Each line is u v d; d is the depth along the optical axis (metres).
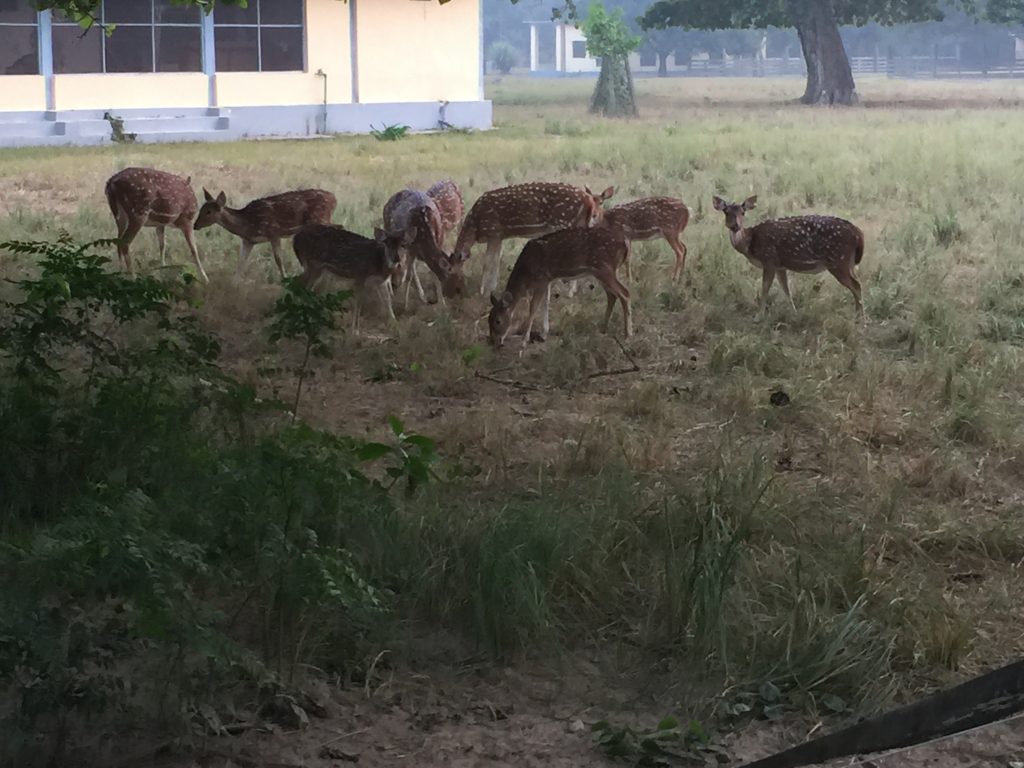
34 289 7.20
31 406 6.39
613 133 30.59
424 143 27.42
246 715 4.49
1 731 4.18
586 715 4.60
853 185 18.62
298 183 19.56
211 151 25.36
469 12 32.31
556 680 4.84
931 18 45.81
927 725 1.88
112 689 4.35
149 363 6.97
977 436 7.65
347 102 31.28
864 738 1.98
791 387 8.38
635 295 11.39
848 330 10.02
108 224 15.07
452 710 4.63
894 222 15.29
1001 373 8.88
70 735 4.28
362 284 10.16
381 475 6.83
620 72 41.19
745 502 6.07
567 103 49.19
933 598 5.21
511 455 7.25
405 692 4.73
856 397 8.27
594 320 10.50
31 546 4.93
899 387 8.65
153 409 6.45
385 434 7.55
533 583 5.07
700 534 5.64
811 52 45.47
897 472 7.01
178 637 4.34
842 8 45.41
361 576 5.18
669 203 11.88
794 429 7.82
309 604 4.87
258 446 5.98
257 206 11.79
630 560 5.62
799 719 4.52
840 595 5.30
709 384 8.70
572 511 5.84
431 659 4.96
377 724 4.52
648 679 4.82
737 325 10.38
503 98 53.41
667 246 13.62
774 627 4.98
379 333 10.22
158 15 29.03
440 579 5.29
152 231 14.57
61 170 21.45
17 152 25.14
